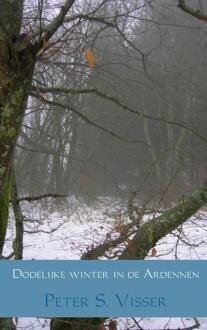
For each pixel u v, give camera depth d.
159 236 3.82
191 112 19.53
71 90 3.69
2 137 3.06
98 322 3.91
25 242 12.16
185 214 3.80
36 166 14.73
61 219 15.11
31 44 2.93
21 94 3.03
